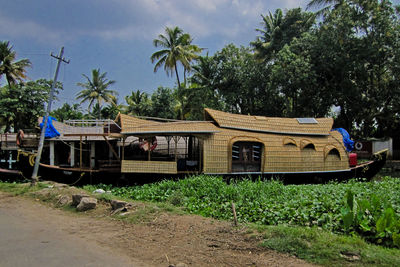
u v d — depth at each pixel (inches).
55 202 317.7
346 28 750.5
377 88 831.1
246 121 511.8
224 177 465.4
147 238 199.6
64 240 198.7
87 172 449.7
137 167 438.6
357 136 963.3
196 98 1006.4
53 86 424.2
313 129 542.0
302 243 168.9
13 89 933.8
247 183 354.3
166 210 260.5
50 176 463.2
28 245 188.5
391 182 426.0
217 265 155.9
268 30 1000.9
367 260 149.7
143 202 294.5
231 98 1006.4
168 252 174.7
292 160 503.2
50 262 161.3
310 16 906.1
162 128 455.2
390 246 185.3
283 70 794.8
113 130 507.2
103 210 277.0
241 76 998.4
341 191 336.8
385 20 731.4
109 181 464.8
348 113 917.2
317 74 834.2
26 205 310.8
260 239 181.9
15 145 535.5
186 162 486.3
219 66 1048.8
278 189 330.3
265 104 1016.9
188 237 196.4
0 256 169.5
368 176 597.6
